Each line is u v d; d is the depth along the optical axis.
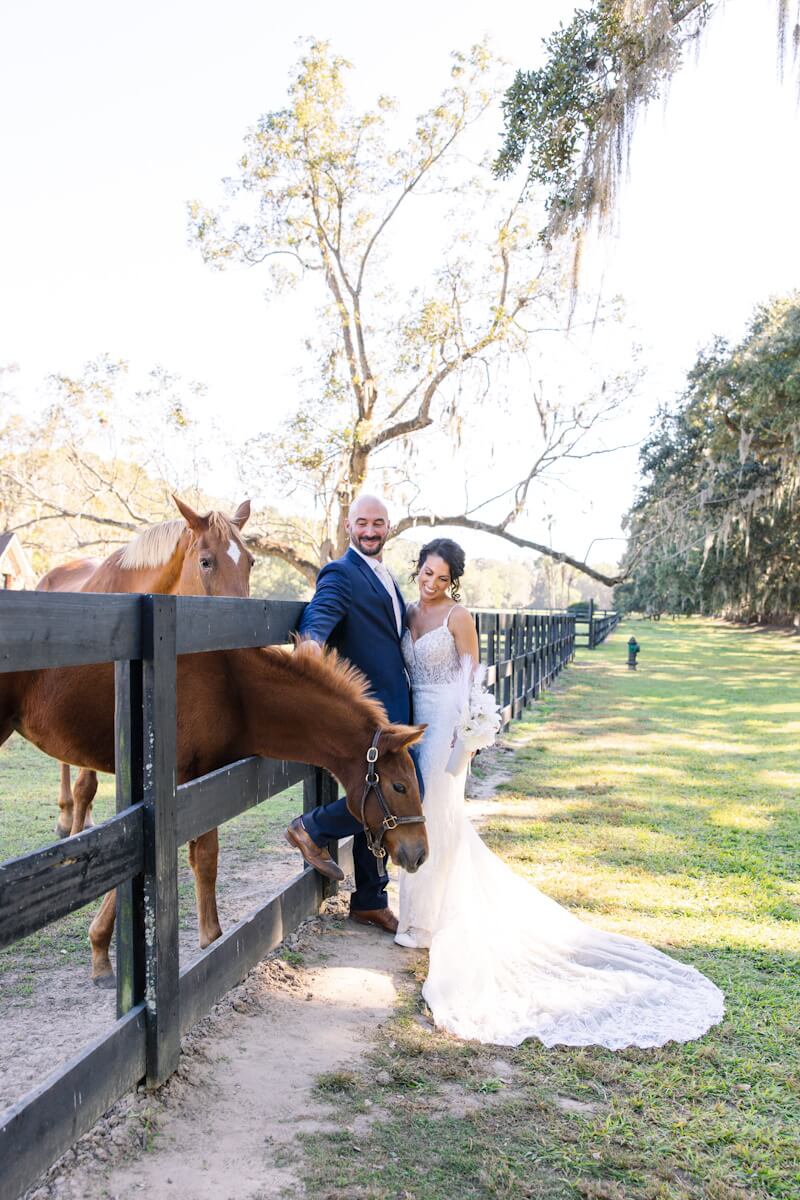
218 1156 2.19
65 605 1.93
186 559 4.60
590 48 10.89
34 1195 1.97
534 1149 2.29
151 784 2.35
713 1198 2.10
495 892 3.58
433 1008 3.08
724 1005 3.24
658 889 4.66
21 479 19.25
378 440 19.69
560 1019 3.04
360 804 3.06
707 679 19.55
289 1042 2.83
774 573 33.38
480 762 8.54
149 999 2.38
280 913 3.57
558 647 19.92
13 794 6.82
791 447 22.59
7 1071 2.69
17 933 1.77
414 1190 2.09
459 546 3.85
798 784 7.83
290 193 20.80
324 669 3.12
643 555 20.70
